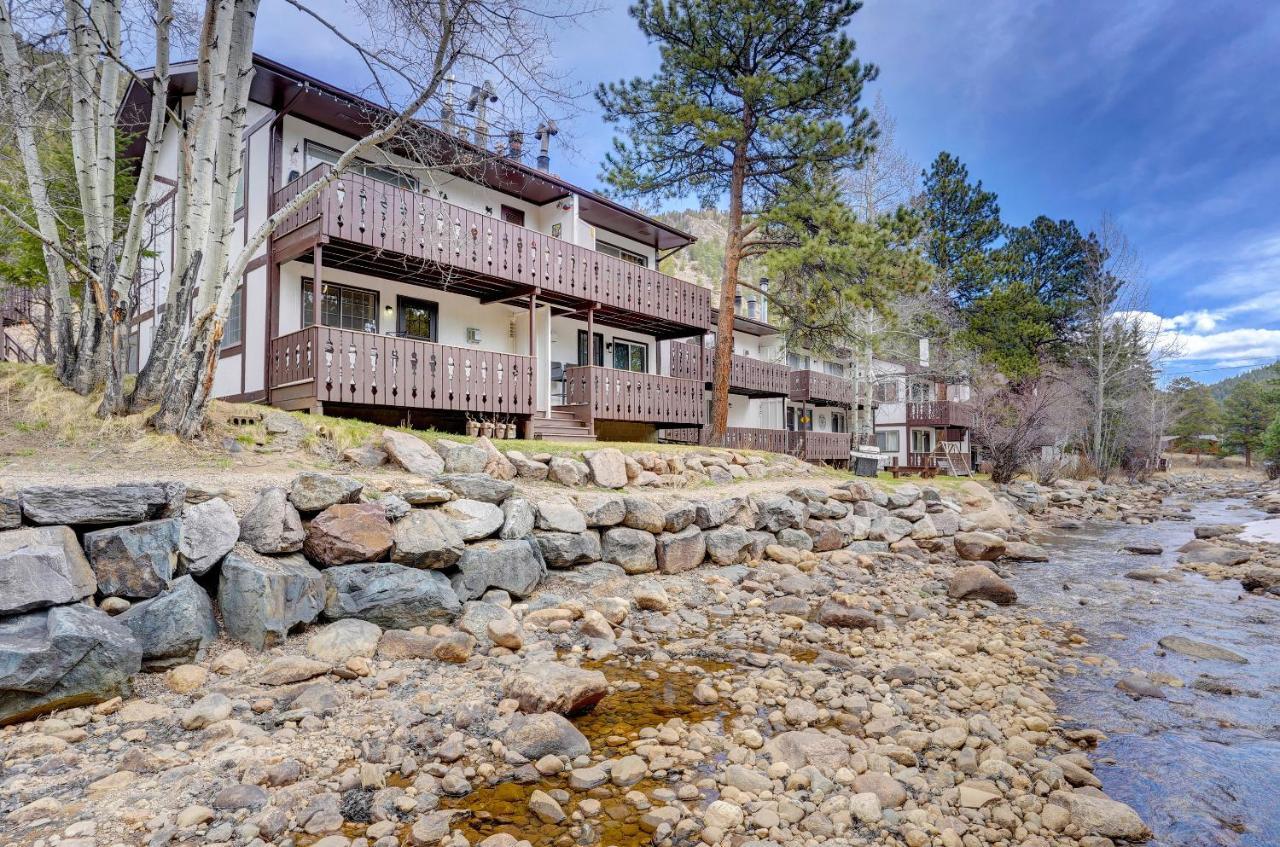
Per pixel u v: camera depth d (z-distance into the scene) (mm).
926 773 4266
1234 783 4297
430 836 3295
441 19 7680
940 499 15680
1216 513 22672
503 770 4039
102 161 8242
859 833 3574
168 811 3344
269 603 5371
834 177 18906
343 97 12109
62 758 3752
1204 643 7141
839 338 21219
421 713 4684
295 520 6152
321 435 8977
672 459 13070
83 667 4270
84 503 5070
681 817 3631
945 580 10523
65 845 3008
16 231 12438
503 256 14211
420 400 12312
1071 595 9750
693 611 7957
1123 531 17859
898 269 16469
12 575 4367
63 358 8461
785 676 5914
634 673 5934
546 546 8219
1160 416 42000
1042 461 31109
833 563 11133
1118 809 3793
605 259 16906
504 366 13953
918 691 5613
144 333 16594
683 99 16766
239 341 13695
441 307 15461
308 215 11570
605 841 3391
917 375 28625
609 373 16969
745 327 27984
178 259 8180
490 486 8039
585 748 4312
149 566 5160
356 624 5816
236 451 8109
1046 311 35906
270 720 4426
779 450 25750
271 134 12859
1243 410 58156
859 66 16141
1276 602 9312
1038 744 4793
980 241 36125
